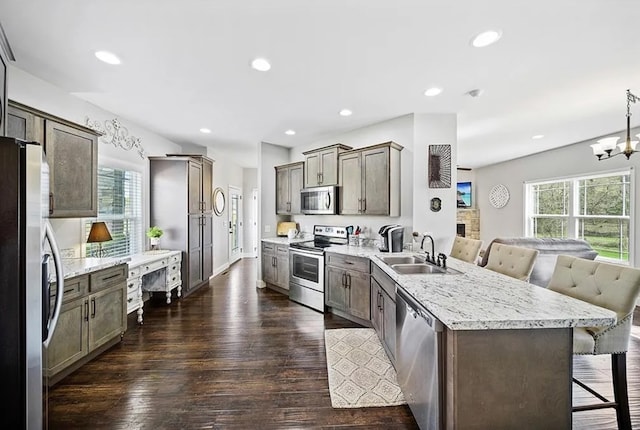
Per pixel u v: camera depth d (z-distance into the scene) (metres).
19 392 1.28
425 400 1.50
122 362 2.54
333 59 2.34
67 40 2.07
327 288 3.77
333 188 4.03
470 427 1.29
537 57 2.30
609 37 2.03
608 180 4.84
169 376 2.32
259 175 5.15
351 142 4.41
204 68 2.49
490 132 4.51
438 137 3.61
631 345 2.83
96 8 1.74
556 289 1.95
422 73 2.58
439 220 3.60
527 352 1.31
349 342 2.92
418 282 1.92
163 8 1.74
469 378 1.29
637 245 4.34
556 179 5.69
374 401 2.02
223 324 3.41
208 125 4.18
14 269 1.28
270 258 4.91
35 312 1.32
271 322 3.48
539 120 3.90
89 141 2.83
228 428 1.77
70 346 2.33
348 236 4.20
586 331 1.71
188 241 4.54
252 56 2.30
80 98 3.17
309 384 2.22
